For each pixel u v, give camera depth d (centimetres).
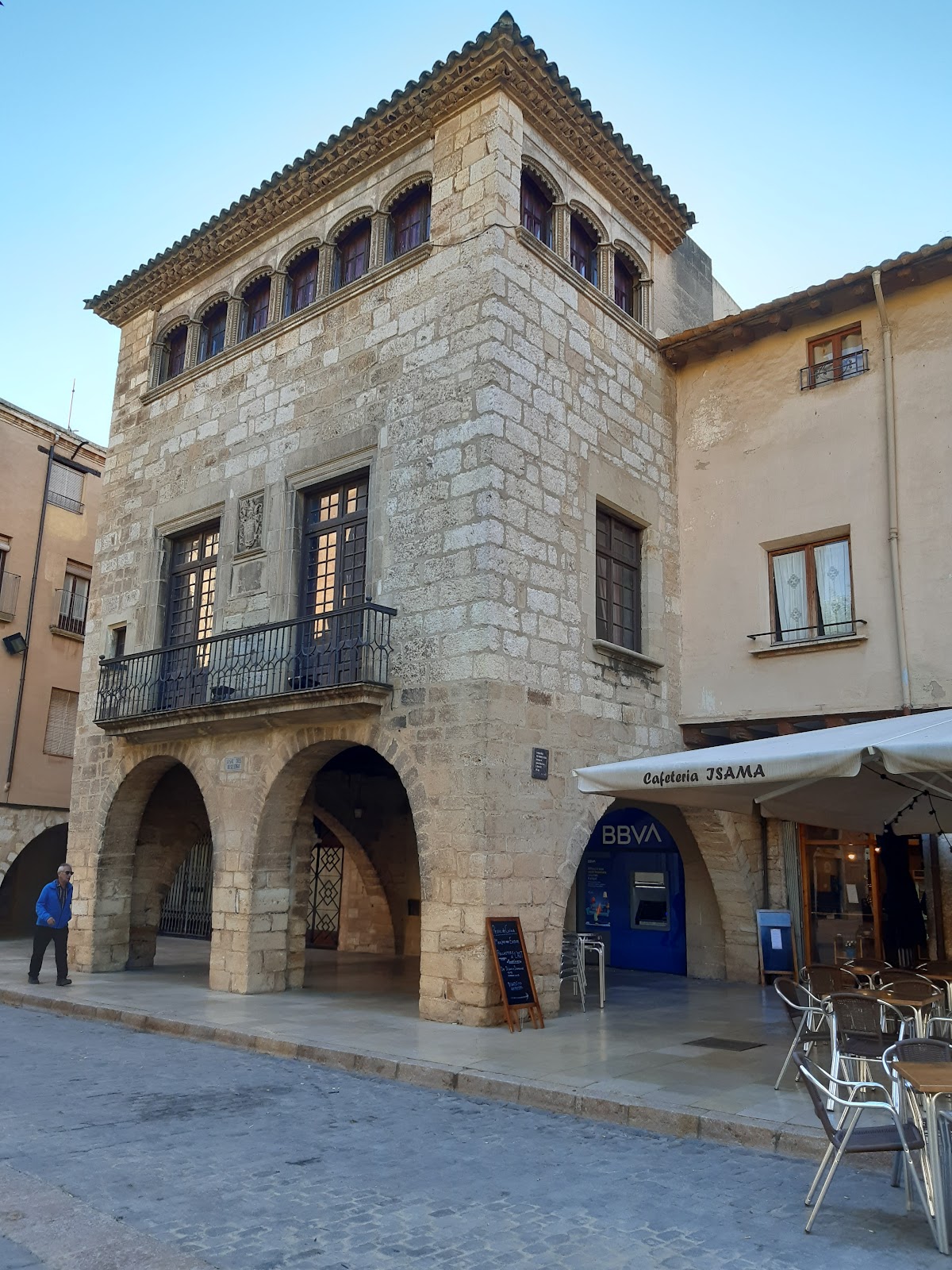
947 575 1241
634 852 1683
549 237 1359
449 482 1195
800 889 1463
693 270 1680
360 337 1356
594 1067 845
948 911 1280
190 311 1703
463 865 1084
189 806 1705
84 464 2550
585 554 1298
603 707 1288
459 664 1131
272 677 1345
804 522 1384
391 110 1341
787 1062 764
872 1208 529
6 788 2252
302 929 1377
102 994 1311
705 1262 454
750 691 1399
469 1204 527
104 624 1719
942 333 1296
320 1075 863
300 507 1412
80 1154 604
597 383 1372
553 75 1280
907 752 653
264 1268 437
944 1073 504
